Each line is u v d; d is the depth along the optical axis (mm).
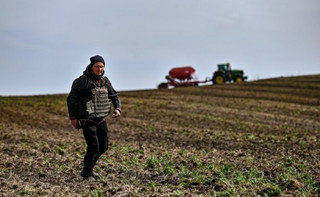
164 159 12602
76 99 9461
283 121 27781
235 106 34938
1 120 26469
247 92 43719
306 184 9047
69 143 17141
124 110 32406
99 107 9578
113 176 10297
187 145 16891
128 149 14891
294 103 36750
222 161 12242
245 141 17984
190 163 11906
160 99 39562
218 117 29016
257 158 13203
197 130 22484
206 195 8117
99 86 9594
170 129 22828
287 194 8266
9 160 12539
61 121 27312
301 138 19250
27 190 8641
